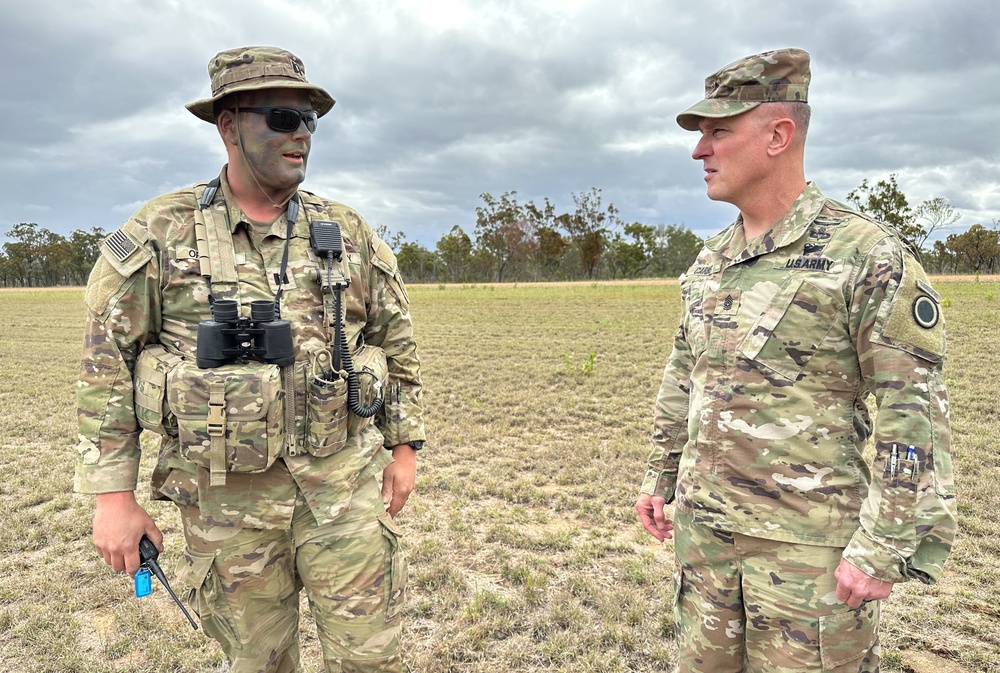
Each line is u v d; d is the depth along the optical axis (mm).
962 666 2508
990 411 6266
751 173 1629
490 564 3455
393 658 1906
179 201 1789
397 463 2145
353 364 1886
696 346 1796
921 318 1407
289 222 1858
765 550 1599
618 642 2723
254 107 1710
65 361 11195
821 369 1552
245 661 1854
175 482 1802
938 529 1379
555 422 6582
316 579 1841
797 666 1554
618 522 4008
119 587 3271
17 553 3736
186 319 1746
